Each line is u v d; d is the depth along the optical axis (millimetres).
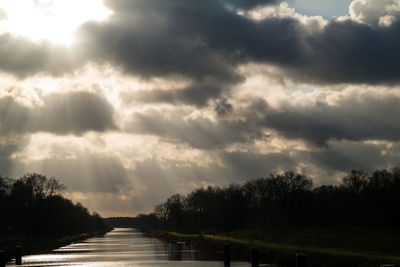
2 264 67500
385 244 80938
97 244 160625
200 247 122062
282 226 162000
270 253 76312
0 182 159250
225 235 153375
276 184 174875
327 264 60688
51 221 152000
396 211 122125
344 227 129750
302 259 49969
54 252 113500
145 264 76375
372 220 127125
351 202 144250
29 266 75750
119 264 77250
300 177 174625
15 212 147125
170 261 81062
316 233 116875
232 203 193125
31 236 159875
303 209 161625
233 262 76938
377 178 147375
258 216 184375
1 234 159250
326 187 177000
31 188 151750
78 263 80500
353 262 57094
